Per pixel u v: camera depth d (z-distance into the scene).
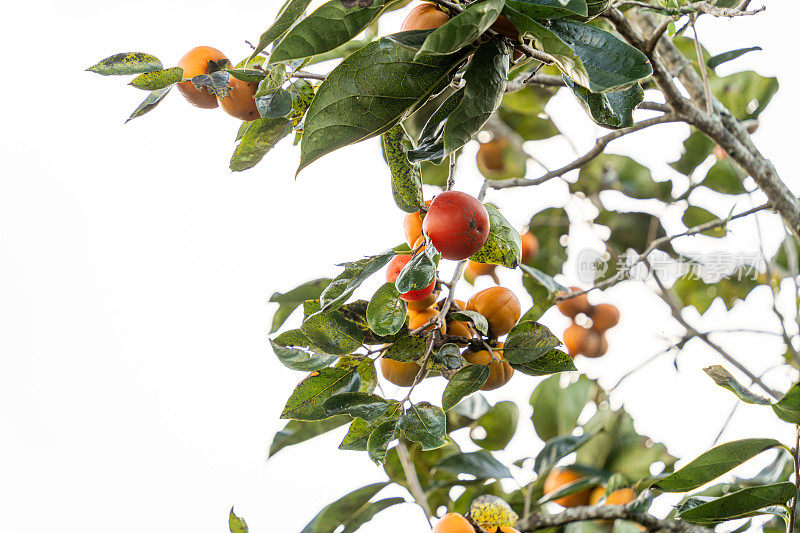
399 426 1.89
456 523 1.97
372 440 1.88
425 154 1.79
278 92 1.88
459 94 1.79
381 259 1.87
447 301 1.92
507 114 2.63
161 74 1.88
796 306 2.47
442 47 1.66
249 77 1.89
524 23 1.70
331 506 2.25
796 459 1.92
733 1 2.10
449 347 1.93
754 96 2.52
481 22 1.66
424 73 1.75
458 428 2.41
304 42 1.72
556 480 2.34
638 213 2.66
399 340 1.94
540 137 2.67
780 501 1.93
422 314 1.96
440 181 2.57
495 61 1.74
